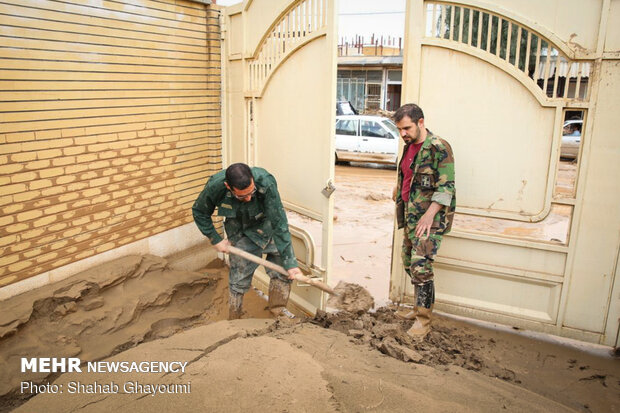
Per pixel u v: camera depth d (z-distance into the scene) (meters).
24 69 3.37
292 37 3.96
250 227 3.63
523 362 3.27
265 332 3.30
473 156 3.56
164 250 4.85
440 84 3.57
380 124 12.59
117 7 3.98
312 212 3.98
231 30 4.88
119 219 4.29
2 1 3.20
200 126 5.05
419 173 3.27
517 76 3.29
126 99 4.17
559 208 8.23
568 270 3.38
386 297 4.45
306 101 3.89
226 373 2.57
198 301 4.55
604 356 3.34
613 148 3.09
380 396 2.44
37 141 3.52
